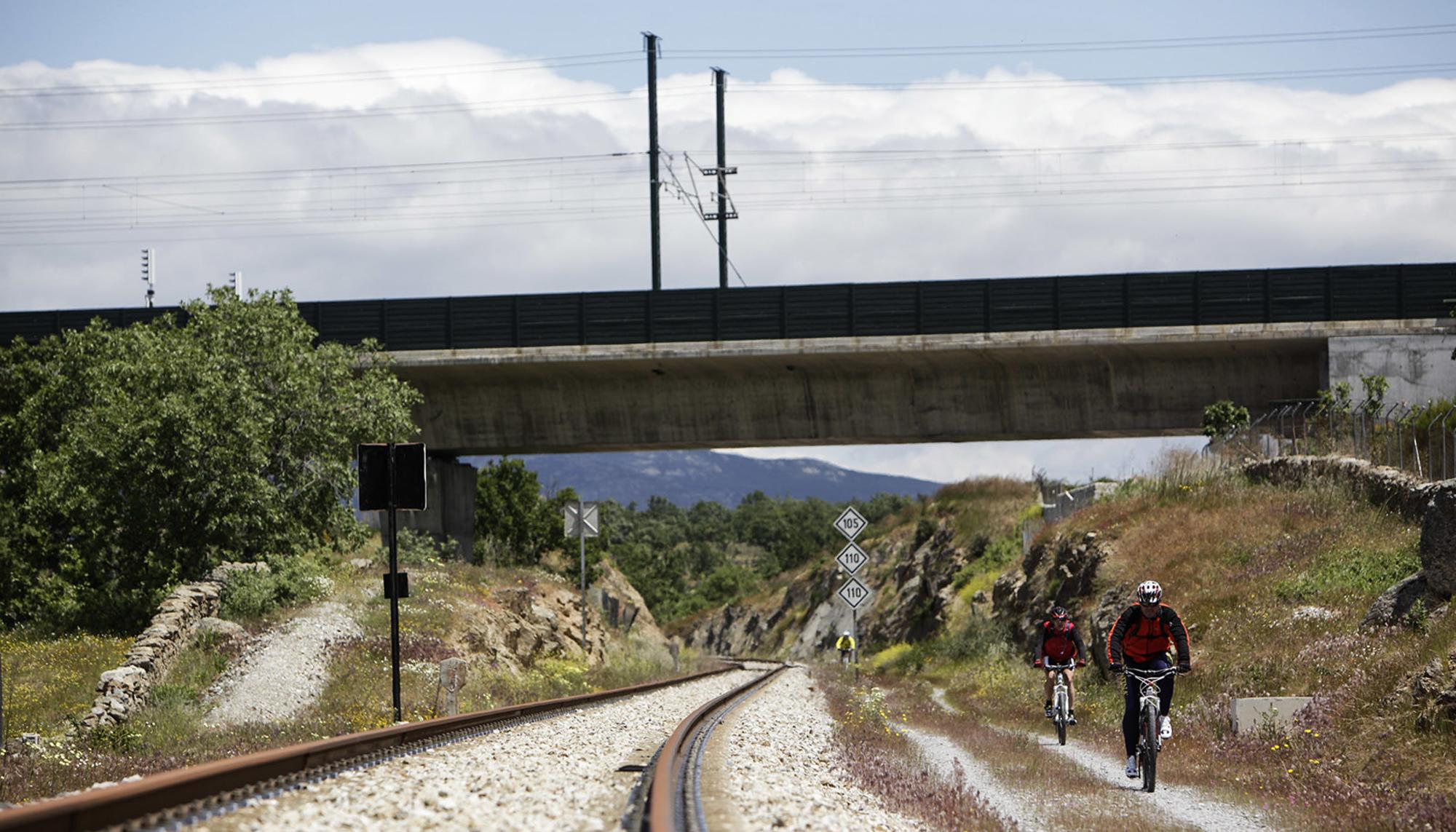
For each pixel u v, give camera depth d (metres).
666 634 188.62
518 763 18.47
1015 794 19.58
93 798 10.83
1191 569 39.72
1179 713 28.33
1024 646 57.28
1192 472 53.78
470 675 42.00
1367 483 40.62
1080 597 49.00
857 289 67.75
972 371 70.62
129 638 44.91
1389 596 27.17
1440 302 64.75
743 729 27.08
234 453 51.53
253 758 14.34
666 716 32.81
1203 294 65.62
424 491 28.69
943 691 56.84
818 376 71.81
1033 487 103.25
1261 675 28.08
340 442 56.66
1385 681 21.98
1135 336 64.75
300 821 11.98
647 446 74.62
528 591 58.31
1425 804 16.44
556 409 74.25
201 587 43.31
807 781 18.36
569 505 59.50
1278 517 41.53
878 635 111.88
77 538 54.38
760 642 159.75
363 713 30.00
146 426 50.47
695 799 14.61
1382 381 59.59
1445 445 36.66
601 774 17.55
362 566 55.84
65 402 62.53
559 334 70.19
